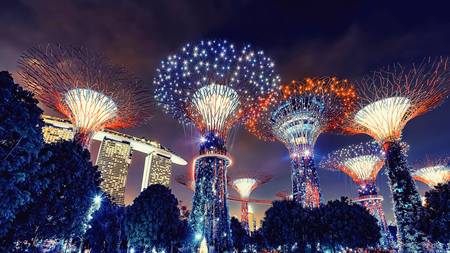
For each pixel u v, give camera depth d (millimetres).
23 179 14867
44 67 34500
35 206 19500
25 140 15188
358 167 59062
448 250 29453
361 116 40656
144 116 42875
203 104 36281
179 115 39031
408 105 36875
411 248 30812
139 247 39250
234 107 36781
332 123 45531
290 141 46969
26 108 15234
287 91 48031
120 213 46000
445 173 59406
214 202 33719
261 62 38719
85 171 24688
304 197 42531
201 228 32719
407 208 32531
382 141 38250
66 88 35656
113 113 38688
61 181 21531
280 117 48406
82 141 35188
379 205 56469
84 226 26844
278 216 39406
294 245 37844
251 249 61844
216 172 34875
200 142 36750
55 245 28344
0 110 13992
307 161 44406
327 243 38000
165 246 37625
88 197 24766
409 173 34656
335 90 44000
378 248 45094
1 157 14102
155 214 37625
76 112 36094
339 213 38938
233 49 36719
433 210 29688
